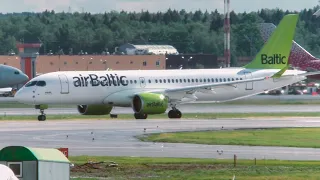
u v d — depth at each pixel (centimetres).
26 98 18338
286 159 11112
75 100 18738
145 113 18562
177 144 12962
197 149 12262
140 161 10706
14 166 7569
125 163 10488
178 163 10525
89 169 9944
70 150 12081
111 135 14375
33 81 18550
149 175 9531
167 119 18625
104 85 18950
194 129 15625
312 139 13775
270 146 12731
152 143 13100
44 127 16038
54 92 18475
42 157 7625
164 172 9750
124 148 12375
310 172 9794
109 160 10788
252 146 12719
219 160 10862
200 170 9912
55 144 12912
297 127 16138
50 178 7650
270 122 17488
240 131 15175
